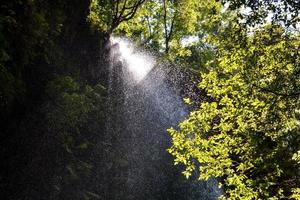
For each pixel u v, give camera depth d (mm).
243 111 11109
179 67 27984
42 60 12383
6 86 9234
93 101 15000
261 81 10562
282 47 10211
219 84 11820
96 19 19344
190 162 12375
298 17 8648
